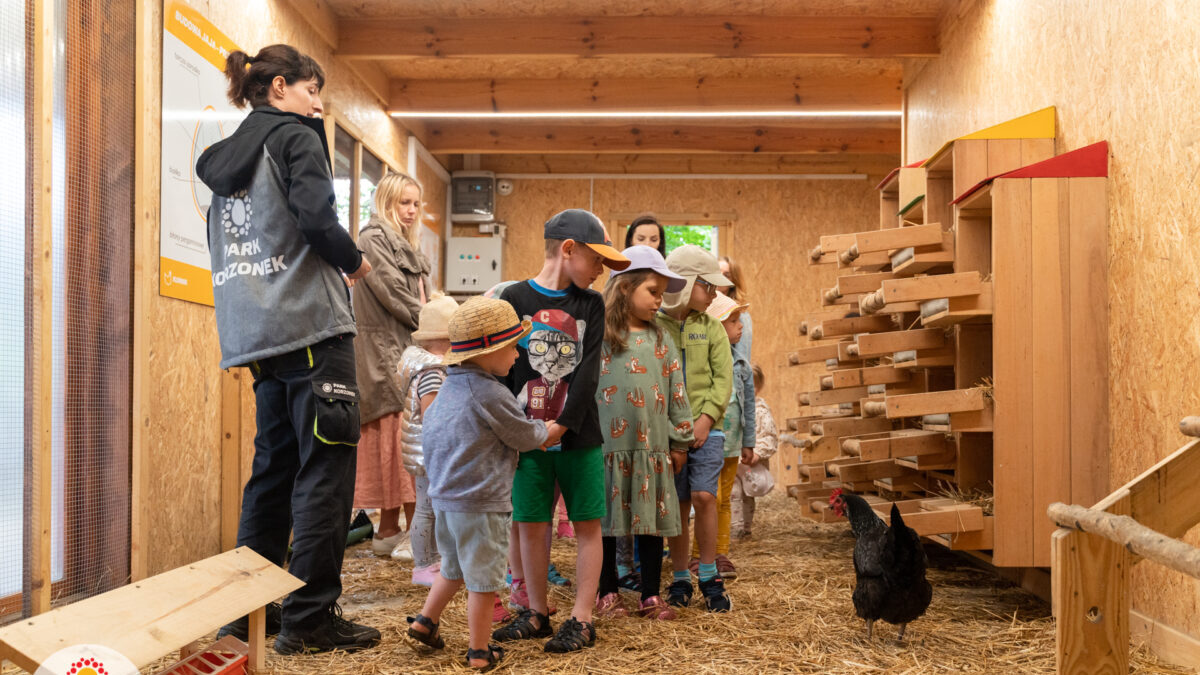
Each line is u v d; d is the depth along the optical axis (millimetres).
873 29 5512
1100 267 3084
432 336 3385
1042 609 3164
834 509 2879
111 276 3049
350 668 2281
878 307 3504
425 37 5699
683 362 3150
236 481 3996
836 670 2398
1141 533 1592
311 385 2379
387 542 4145
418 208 4426
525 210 9086
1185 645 2559
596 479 2574
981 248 3434
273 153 2414
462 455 2252
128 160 3168
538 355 2580
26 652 1469
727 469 3680
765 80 6863
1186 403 2600
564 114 6941
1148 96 2838
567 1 5535
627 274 2893
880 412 3527
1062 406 3062
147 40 3264
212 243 2527
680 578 3152
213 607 1847
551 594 3258
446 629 2711
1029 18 3865
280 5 4789
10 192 2510
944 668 2432
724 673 2344
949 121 5188
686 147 8156
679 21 5641
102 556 2953
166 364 3439
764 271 8961
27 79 2572
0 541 2453
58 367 2742
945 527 3080
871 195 8977
